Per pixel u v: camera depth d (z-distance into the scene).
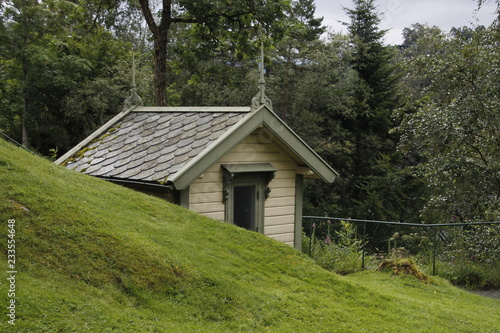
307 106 33.38
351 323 5.71
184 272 5.62
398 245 14.35
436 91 16.36
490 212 15.14
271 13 19.08
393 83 34.56
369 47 33.81
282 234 10.05
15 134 28.19
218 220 8.36
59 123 27.53
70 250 5.08
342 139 34.00
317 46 33.78
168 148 9.11
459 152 14.87
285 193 10.10
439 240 14.09
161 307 4.95
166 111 10.64
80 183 7.34
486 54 14.18
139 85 27.33
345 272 10.99
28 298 4.12
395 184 31.48
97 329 4.10
